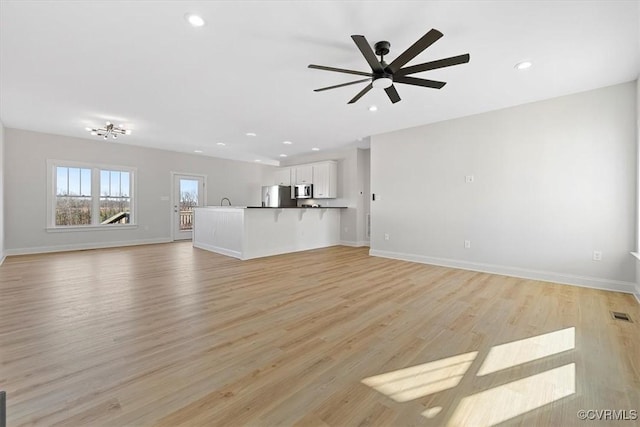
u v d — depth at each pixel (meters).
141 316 2.53
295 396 1.50
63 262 4.84
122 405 1.41
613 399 1.48
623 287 3.28
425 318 2.53
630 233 3.25
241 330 2.27
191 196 7.99
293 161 8.55
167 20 2.19
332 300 3.00
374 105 4.02
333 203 7.51
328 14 2.13
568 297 3.11
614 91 3.31
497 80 3.19
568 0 1.95
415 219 5.08
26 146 5.52
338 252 6.13
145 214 7.10
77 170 6.14
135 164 6.91
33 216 5.62
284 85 3.37
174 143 6.60
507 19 2.16
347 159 7.19
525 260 3.94
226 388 1.56
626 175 3.26
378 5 2.03
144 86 3.40
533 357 1.89
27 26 2.24
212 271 4.28
